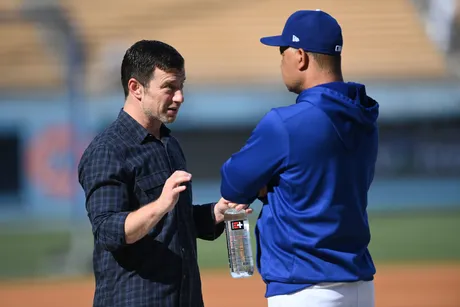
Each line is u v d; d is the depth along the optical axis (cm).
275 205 1373
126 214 1320
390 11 9425
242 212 1522
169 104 1409
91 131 7981
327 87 1361
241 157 1355
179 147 1548
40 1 8781
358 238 1389
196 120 8238
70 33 6209
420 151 8431
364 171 1391
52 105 7981
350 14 9500
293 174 1330
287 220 1352
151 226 1310
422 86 8494
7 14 8794
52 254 5544
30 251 5781
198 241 6322
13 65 8338
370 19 9406
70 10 9225
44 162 7969
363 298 1384
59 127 7956
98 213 1348
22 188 8012
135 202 1400
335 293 1348
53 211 7931
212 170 8331
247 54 8988
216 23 9388
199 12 9481
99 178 1364
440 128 8494
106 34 9019
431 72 8712
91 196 1370
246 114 8288
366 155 1390
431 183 8400
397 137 8456
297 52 1379
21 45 8556
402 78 8612
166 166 1438
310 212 1341
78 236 5722
